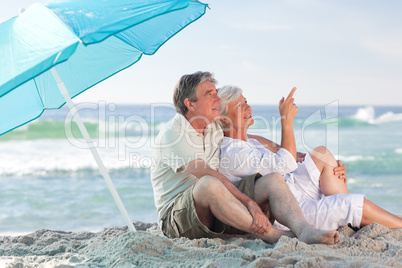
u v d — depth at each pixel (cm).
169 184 323
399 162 1330
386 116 2662
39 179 998
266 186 305
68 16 252
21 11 286
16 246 332
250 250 268
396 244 277
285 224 299
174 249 276
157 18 340
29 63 224
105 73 369
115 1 268
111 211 686
